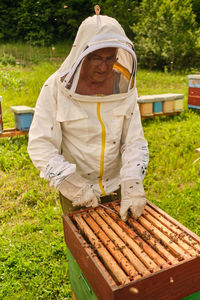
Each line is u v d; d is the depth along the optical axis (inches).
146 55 551.2
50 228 125.9
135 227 65.2
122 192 70.8
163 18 526.6
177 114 293.3
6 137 232.8
